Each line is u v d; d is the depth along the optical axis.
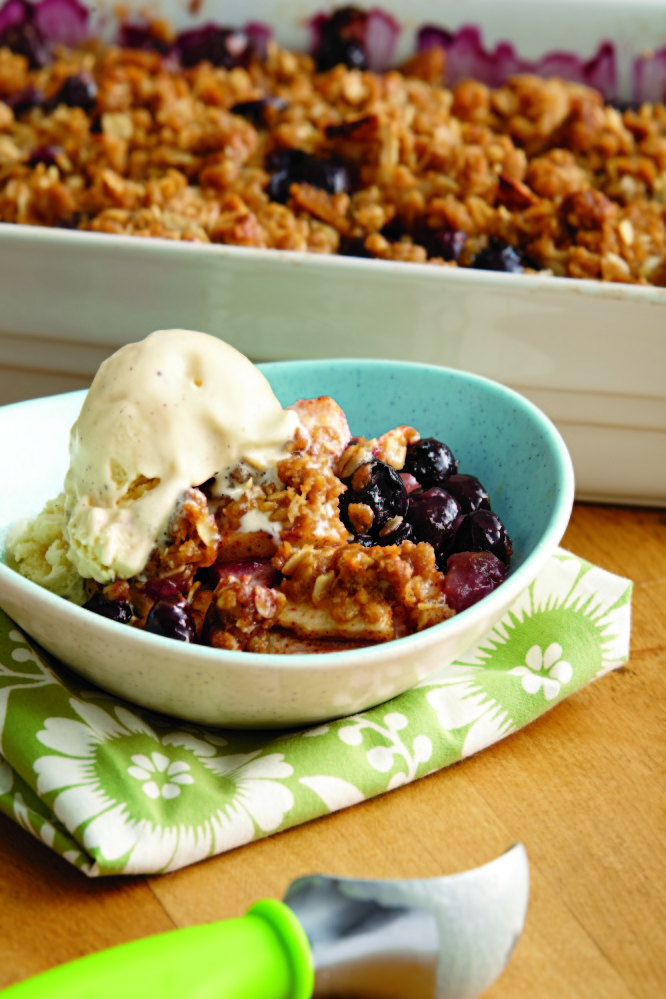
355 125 0.72
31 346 0.67
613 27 0.79
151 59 0.79
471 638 0.53
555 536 0.54
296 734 0.54
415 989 0.47
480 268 0.69
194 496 0.54
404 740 0.53
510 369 0.65
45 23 0.81
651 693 0.57
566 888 0.51
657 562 0.64
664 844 0.52
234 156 0.73
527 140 0.76
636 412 0.66
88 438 0.54
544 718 0.56
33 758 0.51
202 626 0.54
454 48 0.81
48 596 0.52
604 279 0.69
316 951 0.46
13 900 0.50
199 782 0.52
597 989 0.48
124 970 0.45
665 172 0.74
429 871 0.51
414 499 0.57
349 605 0.54
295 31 0.81
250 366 0.56
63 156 0.72
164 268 0.64
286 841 0.52
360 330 0.65
